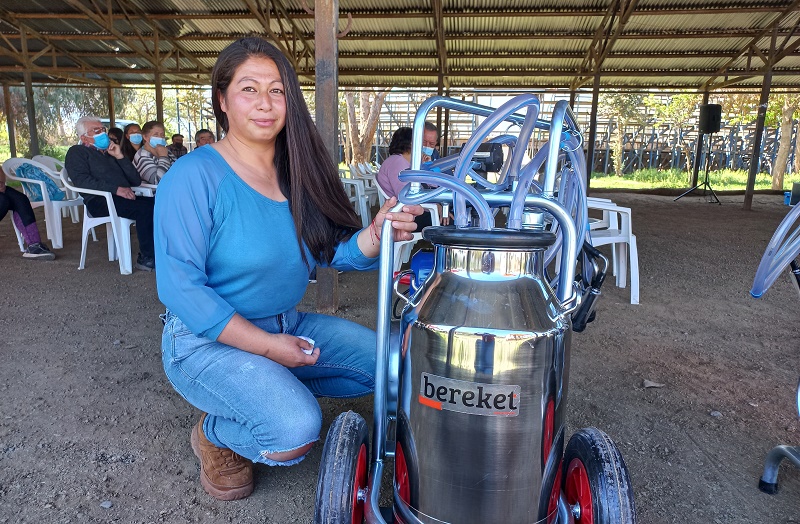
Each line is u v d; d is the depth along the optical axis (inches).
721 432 91.0
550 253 57.9
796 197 428.8
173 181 57.7
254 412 59.9
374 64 481.4
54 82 556.7
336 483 47.4
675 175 735.1
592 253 54.0
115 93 796.6
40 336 127.7
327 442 50.8
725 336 136.7
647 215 376.5
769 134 763.4
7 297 157.6
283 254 63.9
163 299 58.8
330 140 130.6
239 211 60.5
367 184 345.7
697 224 334.6
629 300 165.8
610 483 45.6
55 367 110.8
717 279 194.5
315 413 61.2
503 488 44.1
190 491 73.6
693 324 145.4
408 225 53.5
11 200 200.2
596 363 118.0
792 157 794.2
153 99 973.8
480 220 46.0
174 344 63.2
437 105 53.5
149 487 74.1
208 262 61.6
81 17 415.5
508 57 458.9
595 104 442.3
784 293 177.2
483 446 43.4
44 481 74.4
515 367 42.5
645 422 93.7
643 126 797.9
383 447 55.4
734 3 367.2
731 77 509.0
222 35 451.8
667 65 470.3
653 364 118.3
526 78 526.3
